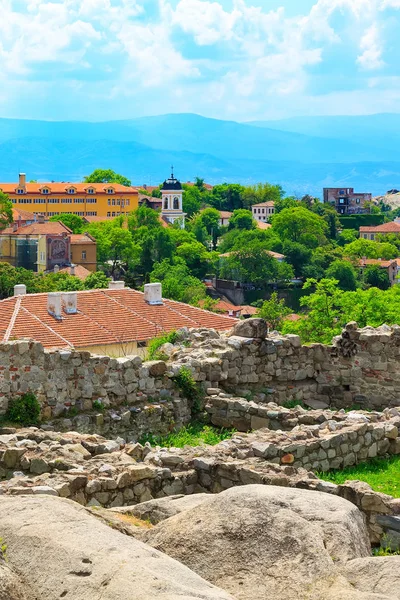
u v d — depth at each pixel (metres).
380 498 12.14
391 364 21.03
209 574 8.16
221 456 14.40
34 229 188.75
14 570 7.22
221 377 19.92
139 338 44.94
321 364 21.66
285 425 17.98
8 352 17.27
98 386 18.16
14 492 12.05
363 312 58.38
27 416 17.22
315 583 7.82
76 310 46.09
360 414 17.80
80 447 14.66
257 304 172.88
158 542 8.66
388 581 7.89
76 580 6.99
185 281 170.00
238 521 8.55
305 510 9.07
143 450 14.89
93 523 7.96
